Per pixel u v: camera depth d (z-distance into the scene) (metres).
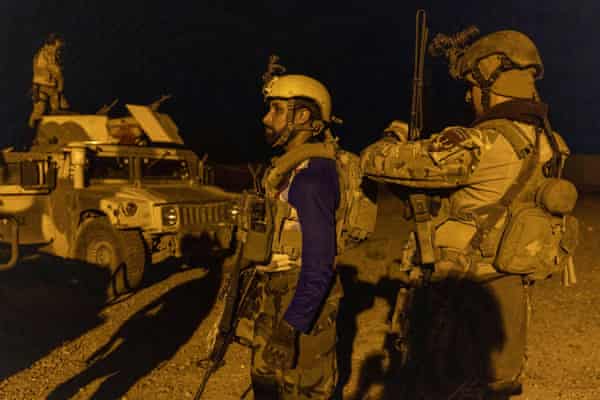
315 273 1.92
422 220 2.24
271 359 1.97
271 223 2.07
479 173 2.11
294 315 1.94
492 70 2.17
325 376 2.11
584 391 3.56
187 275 6.65
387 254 7.25
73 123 7.10
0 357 4.11
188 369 3.94
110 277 5.88
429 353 2.23
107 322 5.01
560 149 2.21
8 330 4.73
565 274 2.44
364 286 6.02
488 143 2.07
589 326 4.84
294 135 2.12
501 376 2.17
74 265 6.41
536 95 2.25
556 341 4.48
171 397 3.47
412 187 2.23
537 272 2.15
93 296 5.88
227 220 6.48
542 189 2.10
